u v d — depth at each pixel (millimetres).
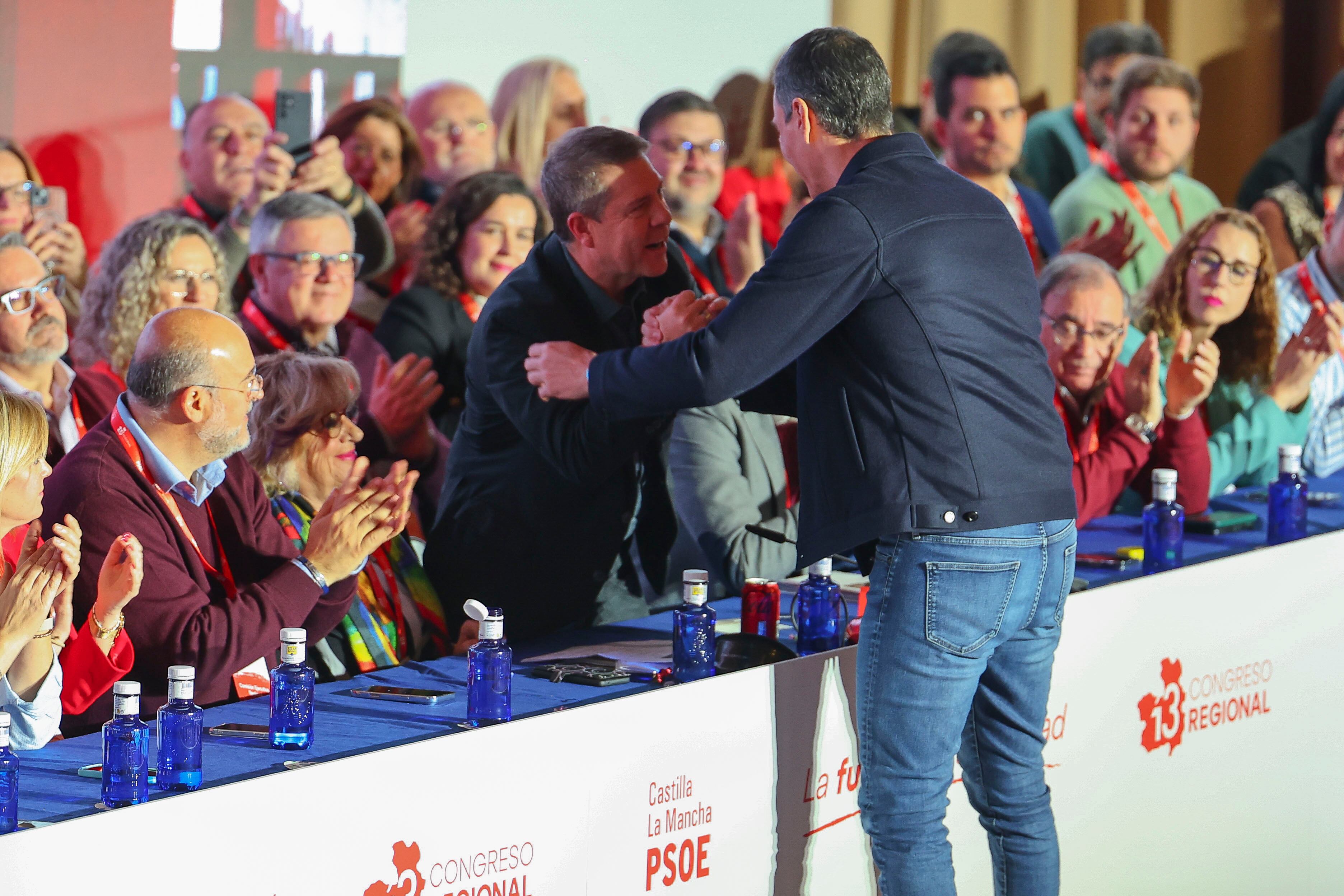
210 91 2402
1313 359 3725
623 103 2830
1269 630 2729
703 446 2701
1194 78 3650
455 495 2584
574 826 1772
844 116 1877
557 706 1885
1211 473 3502
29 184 2240
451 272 2637
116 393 2316
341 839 1531
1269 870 2797
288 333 2467
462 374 2658
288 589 1964
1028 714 1975
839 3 3148
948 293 1774
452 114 2627
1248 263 3504
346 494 2047
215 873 1427
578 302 2494
